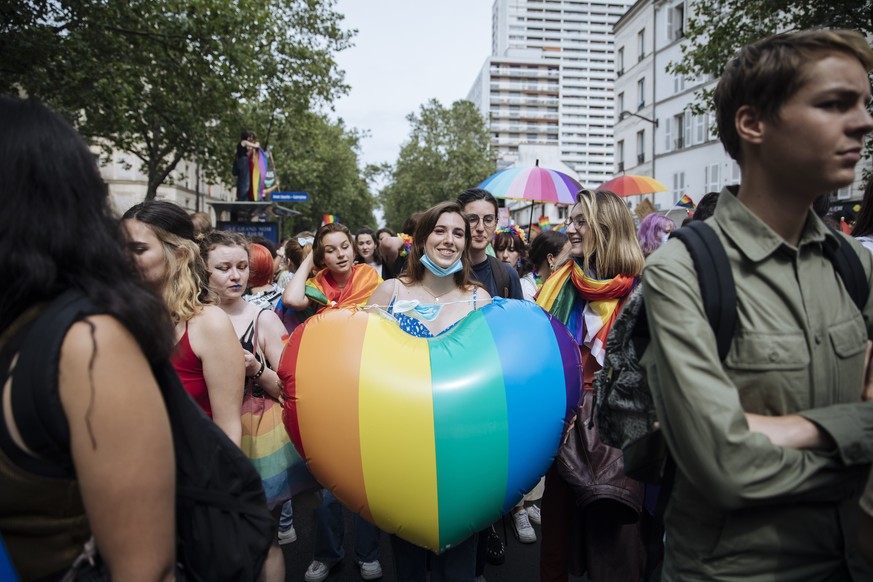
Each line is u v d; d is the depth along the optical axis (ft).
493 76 467.52
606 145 517.55
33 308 3.75
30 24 35.09
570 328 10.65
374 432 7.10
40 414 3.51
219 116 49.55
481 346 7.63
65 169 3.81
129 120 44.06
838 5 37.50
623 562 9.08
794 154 4.24
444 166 161.27
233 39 44.42
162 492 3.81
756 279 4.51
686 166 94.84
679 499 4.89
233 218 46.68
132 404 3.67
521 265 23.50
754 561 4.44
